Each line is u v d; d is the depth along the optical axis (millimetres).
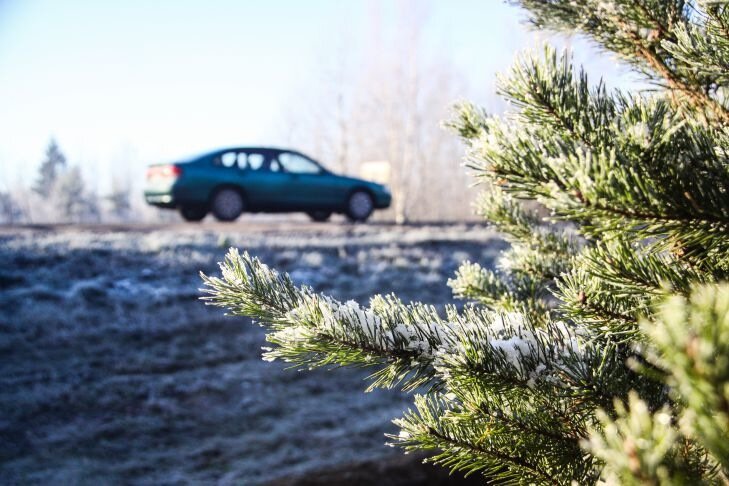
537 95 1332
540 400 1349
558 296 1521
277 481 8727
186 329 12781
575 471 1338
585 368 1291
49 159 94375
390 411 11133
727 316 549
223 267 1488
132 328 12445
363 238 18391
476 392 1390
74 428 9633
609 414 1256
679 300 573
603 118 1316
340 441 10008
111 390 10648
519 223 2104
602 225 1148
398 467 9242
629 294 1323
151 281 14141
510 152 1172
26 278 13367
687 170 1142
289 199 16266
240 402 10914
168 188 14734
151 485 8492
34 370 10797
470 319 1508
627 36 1606
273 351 1387
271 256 15906
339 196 17234
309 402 11258
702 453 995
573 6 1755
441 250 18328
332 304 1425
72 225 19016
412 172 48094
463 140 1643
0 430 9273
